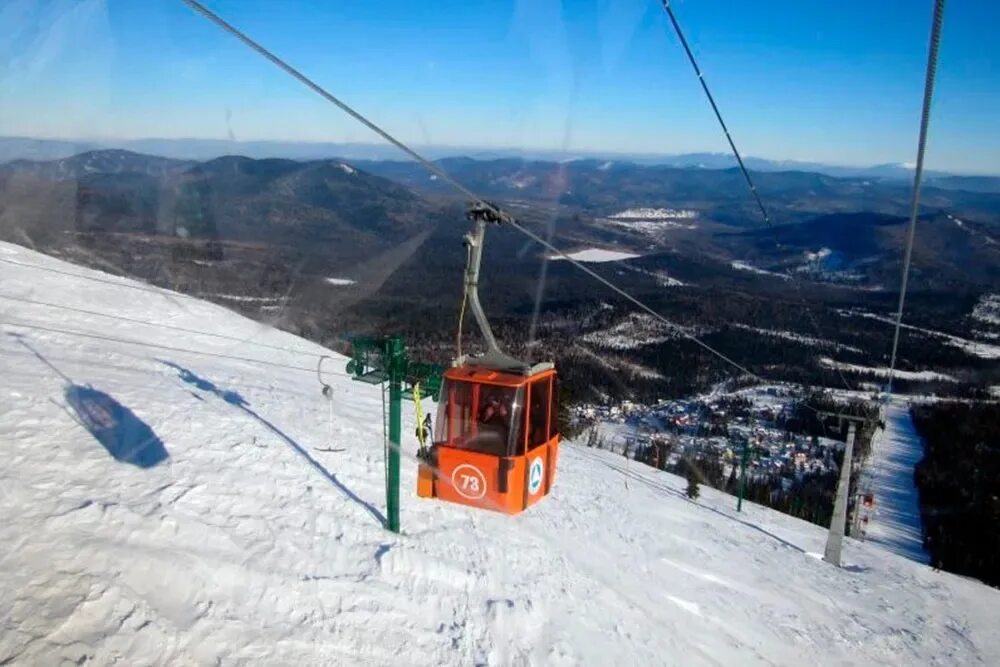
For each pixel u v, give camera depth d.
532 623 7.03
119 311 16.09
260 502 7.09
